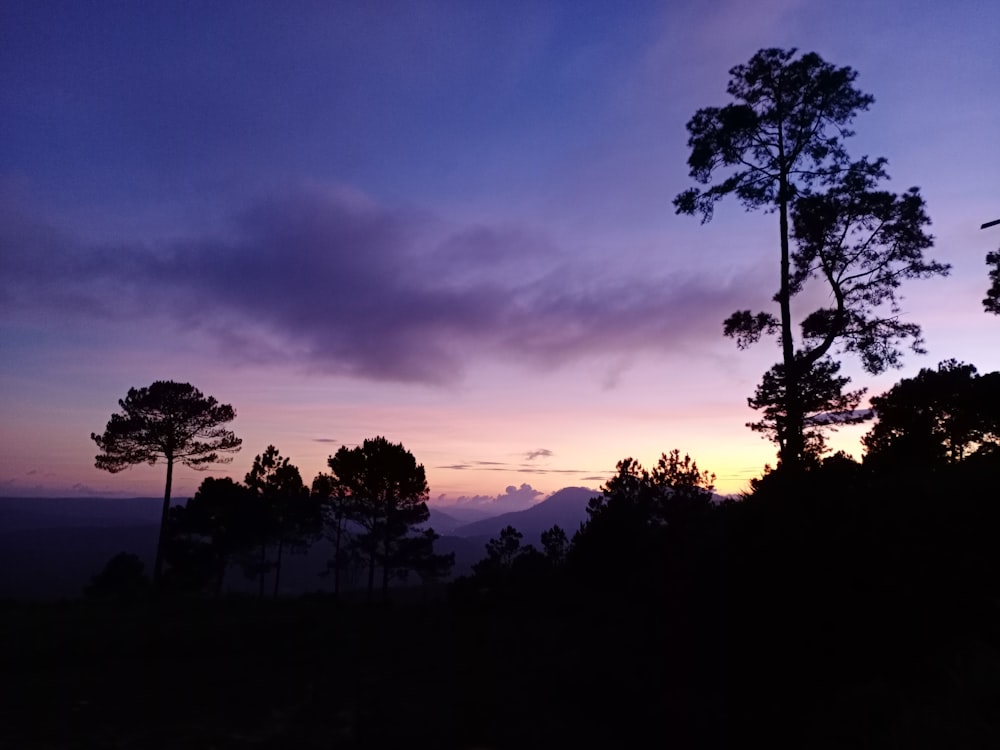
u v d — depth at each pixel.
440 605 22.81
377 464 49.81
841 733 7.07
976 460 12.48
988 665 6.87
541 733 9.02
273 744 8.62
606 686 10.56
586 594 18.02
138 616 20.41
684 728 8.57
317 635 16.59
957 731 6.17
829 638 8.16
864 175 25.70
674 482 18.36
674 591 10.88
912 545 8.48
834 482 10.16
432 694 11.13
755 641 8.77
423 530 53.97
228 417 47.06
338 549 55.31
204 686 11.79
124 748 8.45
